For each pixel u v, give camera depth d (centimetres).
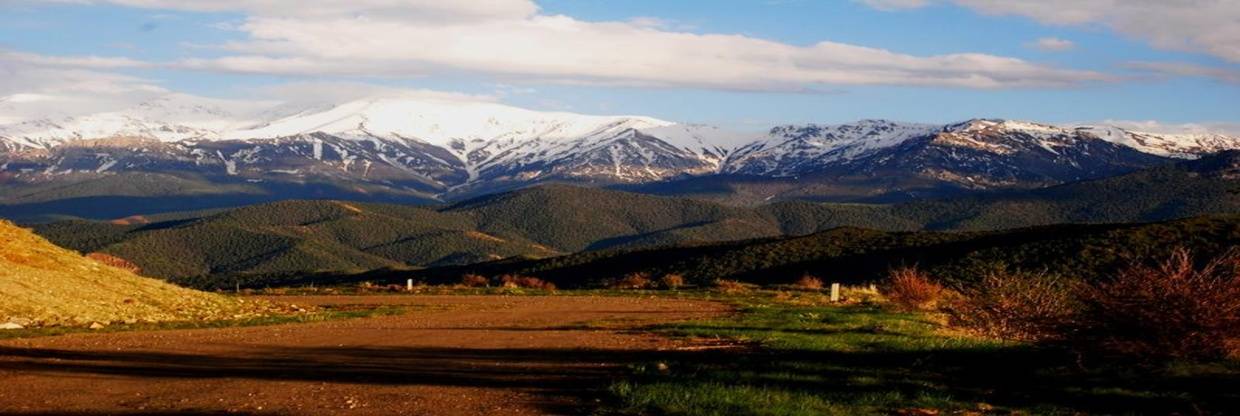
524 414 1225
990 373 1550
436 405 1285
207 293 3588
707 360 1767
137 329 2469
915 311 3014
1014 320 1892
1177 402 1288
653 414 1217
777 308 3344
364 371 1616
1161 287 1505
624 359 1797
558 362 1750
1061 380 1464
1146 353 1514
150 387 1428
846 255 7962
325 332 2416
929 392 1373
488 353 1903
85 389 1405
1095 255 5869
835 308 3325
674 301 4009
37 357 1761
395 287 5634
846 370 1591
